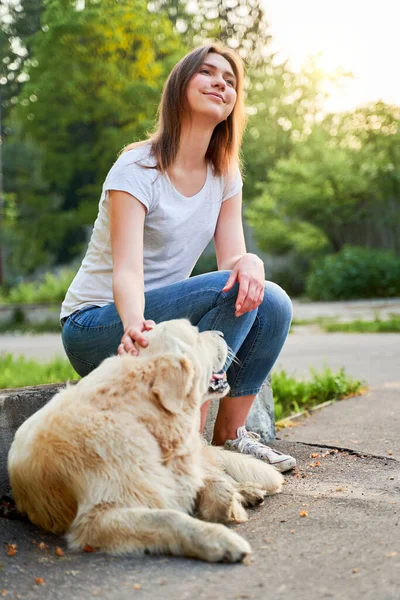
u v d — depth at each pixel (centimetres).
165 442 261
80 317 332
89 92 2278
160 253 335
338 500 296
